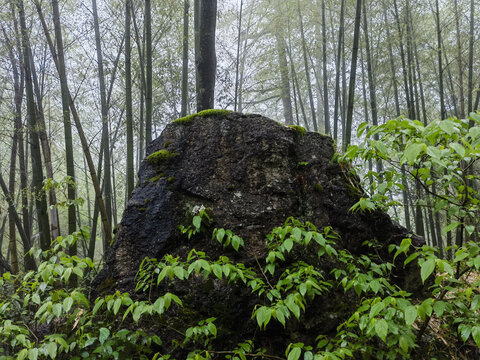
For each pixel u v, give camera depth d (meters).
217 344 1.87
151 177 2.29
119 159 9.43
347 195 2.37
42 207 4.20
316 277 1.98
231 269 1.70
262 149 2.28
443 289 1.51
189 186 2.23
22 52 5.23
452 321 1.90
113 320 1.94
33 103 4.43
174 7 5.73
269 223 2.15
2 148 9.24
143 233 2.13
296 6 7.44
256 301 1.94
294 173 2.34
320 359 1.28
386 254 2.39
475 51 8.09
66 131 3.96
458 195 1.70
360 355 1.79
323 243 1.63
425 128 1.39
